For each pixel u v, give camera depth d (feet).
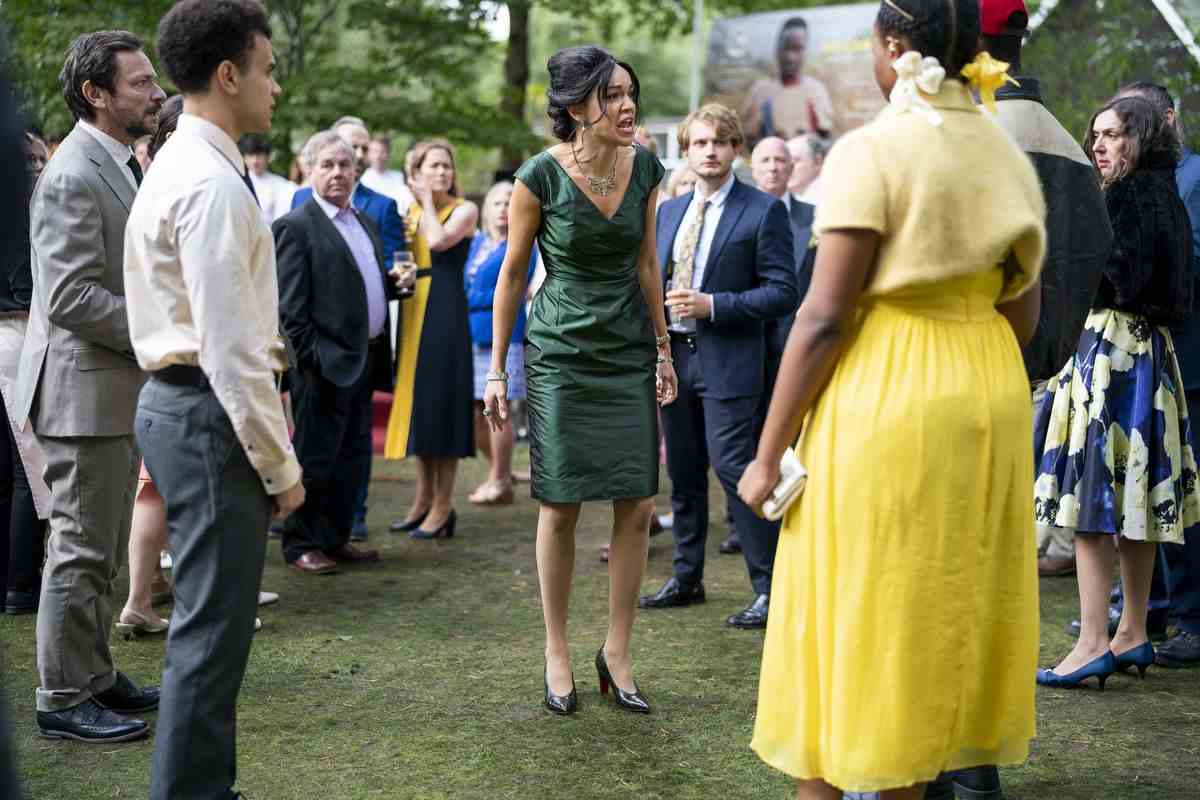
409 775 10.05
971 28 7.25
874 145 6.98
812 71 35.63
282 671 12.61
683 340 14.38
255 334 7.80
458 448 18.37
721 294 13.74
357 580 16.31
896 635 7.06
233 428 7.94
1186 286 11.66
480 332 21.45
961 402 7.07
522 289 11.59
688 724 11.19
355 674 12.53
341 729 11.05
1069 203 9.57
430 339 18.17
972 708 7.38
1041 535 16.44
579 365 11.17
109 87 10.42
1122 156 11.65
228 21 7.97
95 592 10.69
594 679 12.37
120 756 10.40
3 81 5.72
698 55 38.17
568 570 11.56
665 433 14.76
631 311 11.36
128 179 10.63
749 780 9.97
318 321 16.15
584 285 11.24
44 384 10.37
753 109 36.60
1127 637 12.27
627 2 44.21
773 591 7.70
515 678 12.42
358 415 16.94
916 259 6.89
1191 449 12.00
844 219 6.89
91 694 10.84
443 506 18.72
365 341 16.51
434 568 16.98
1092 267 9.64
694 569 14.98
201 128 8.04
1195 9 20.94
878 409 7.07
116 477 10.59
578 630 14.06
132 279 8.16
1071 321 9.62
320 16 37.99
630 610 11.68
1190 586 12.77
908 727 7.09
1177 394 11.87
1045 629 13.93
